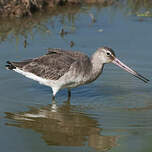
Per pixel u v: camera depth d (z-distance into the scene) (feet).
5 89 57.00
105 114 50.29
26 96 55.47
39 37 71.67
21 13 78.18
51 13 81.20
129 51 67.31
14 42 69.62
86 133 46.03
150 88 58.75
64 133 45.96
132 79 61.57
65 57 54.24
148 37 71.67
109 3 87.66
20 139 44.24
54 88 54.85
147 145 42.73
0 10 78.13
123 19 79.56
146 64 64.08
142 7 86.12
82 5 86.17
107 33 73.26
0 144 42.98
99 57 54.85
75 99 55.26
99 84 60.13
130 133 45.42
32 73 54.70
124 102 54.08
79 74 53.57
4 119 48.62
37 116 49.85
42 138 44.65
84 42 69.67
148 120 48.49
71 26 76.02
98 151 42.27
